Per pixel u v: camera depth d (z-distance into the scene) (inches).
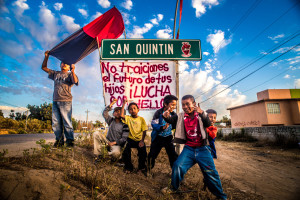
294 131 389.4
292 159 255.0
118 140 144.7
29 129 1223.5
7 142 228.5
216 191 91.7
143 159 135.0
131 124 139.4
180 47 188.2
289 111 689.0
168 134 131.6
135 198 88.6
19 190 71.9
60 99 154.9
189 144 100.5
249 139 549.0
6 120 1186.6
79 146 178.1
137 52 185.3
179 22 196.9
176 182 93.8
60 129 156.3
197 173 145.4
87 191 85.4
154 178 126.6
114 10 192.2
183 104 102.7
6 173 76.5
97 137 138.5
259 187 128.2
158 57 185.0
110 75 184.1
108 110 155.3
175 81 184.5
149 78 185.3
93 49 204.4
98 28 193.2
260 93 805.2
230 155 290.2
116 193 89.1
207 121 95.0
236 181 139.4
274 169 193.6
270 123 676.1
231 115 906.1
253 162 232.1
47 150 118.7
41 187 76.2
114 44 186.4
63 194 76.4
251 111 765.3
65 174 92.1
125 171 129.6
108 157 132.9
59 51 182.7
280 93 761.0
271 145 413.7
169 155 133.2
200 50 188.7
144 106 180.4
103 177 100.4
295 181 147.9
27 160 102.7
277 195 112.9
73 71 156.4
